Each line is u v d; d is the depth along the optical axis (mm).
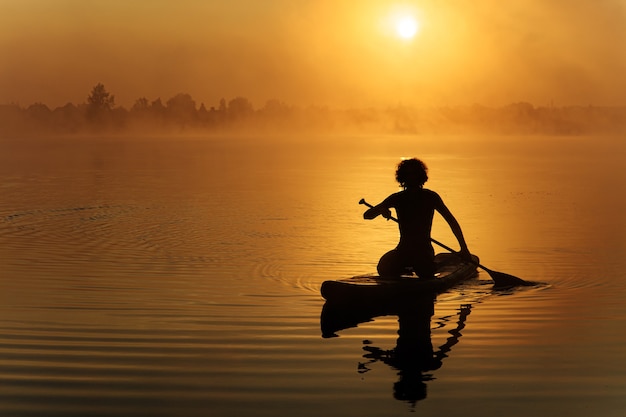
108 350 6168
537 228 13867
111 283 8812
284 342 6422
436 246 11906
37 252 10953
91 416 4824
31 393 5203
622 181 25750
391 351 6164
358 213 16047
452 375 5566
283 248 11422
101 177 26859
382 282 8203
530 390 5258
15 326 6879
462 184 24516
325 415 4828
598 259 10570
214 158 43281
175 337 6559
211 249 11281
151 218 15086
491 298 8078
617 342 6398
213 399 5098
